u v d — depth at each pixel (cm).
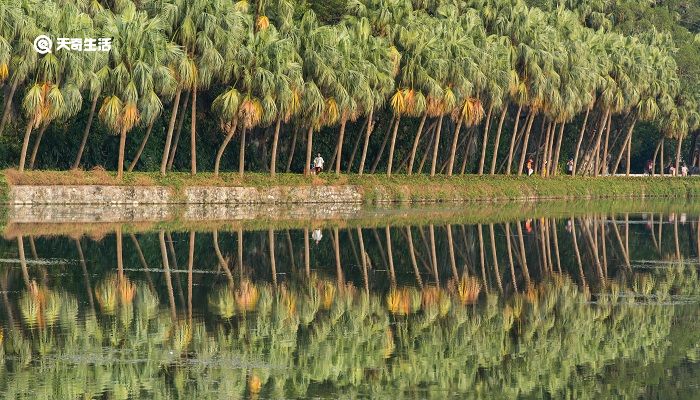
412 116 15612
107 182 12888
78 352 5284
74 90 11900
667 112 19738
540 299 7156
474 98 15762
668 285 7850
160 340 5562
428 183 15800
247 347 5488
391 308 6656
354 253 9181
